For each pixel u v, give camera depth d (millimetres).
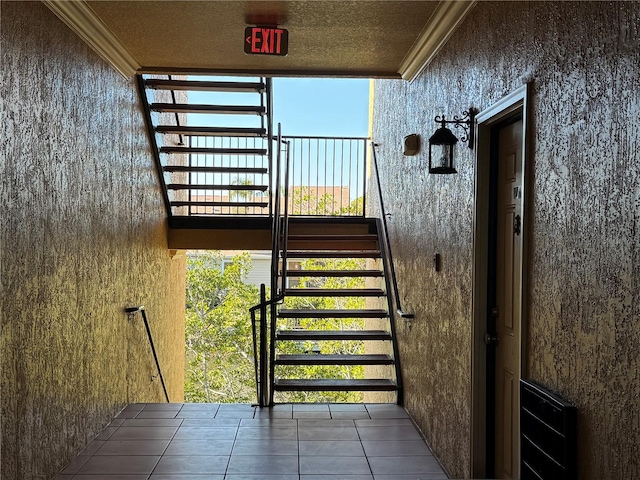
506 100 2600
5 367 2830
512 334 2906
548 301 2125
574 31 1941
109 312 4582
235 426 4562
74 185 3789
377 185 6980
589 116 1830
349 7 3512
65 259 3631
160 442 4176
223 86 5906
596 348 1760
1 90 2783
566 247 1980
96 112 4250
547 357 2125
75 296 3812
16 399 2949
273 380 5227
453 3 3312
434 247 4078
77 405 3871
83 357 3977
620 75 1647
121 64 4656
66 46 3648
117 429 4445
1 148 2789
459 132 3479
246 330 11375
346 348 11383
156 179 6273
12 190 2902
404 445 4195
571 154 1954
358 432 4465
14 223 2926
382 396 6641
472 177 3199
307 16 3684
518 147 2830
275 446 4133
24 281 3043
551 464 1994
